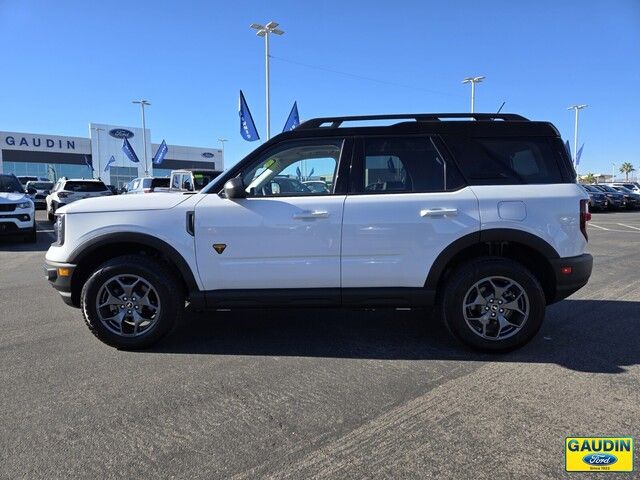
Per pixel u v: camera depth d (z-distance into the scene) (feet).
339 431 9.55
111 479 8.11
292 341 14.89
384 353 13.83
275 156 13.94
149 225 13.39
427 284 13.41
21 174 181.47
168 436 9.44
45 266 14.19
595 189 98.32
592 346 14.26
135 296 13.88
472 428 9.60
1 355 13.75
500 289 13.42
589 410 10.30
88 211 13.66
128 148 147.54
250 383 11.84
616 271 26.61
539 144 13.79
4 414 10.35
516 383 11.68
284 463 8.52
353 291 13.46
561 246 13.28
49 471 8.35
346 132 13.87
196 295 13.60
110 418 10.14
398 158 13.74
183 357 13.58
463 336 13.46
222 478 8.13
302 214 13.21
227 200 13.53
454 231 13.19
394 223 13.19
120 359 13.42
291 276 13.44
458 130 13.79
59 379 12.10
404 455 8.71
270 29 78.84
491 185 13.50
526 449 8.86
